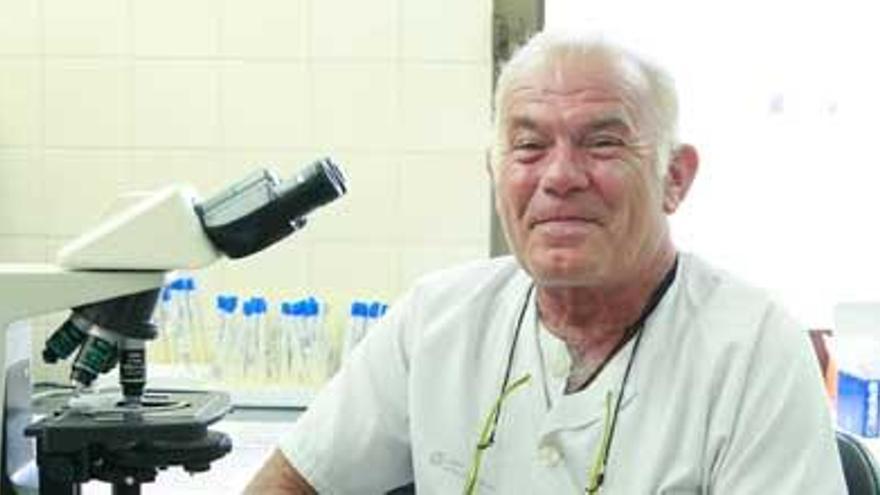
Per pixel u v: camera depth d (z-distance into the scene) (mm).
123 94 2402
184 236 1313
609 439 1382
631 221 1344
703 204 2596
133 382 1401
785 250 2602
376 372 1575
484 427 1456
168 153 2418
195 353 2396
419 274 2432
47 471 1314
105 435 1289
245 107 2404
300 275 2441
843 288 2596
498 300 1549
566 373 1444
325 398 1604
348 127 2406
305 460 1562
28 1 2379
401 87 2393
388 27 2383
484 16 2371
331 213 2428
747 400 1342
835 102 2559
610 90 1307
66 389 1615
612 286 1396
